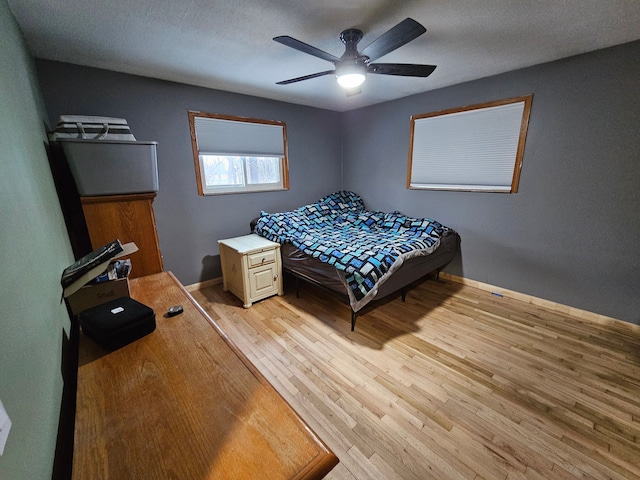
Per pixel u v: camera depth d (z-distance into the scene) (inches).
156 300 54.3
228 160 127.1
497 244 114.3
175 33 68.8
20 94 46.4
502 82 102.0
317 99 133.8
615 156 84.8
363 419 59.5
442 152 124.1
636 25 68.5
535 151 99.0
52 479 24.3
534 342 84.5
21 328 23.3
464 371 73.0
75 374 41.0
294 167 147.4
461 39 75.5
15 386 19.9
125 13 59.5
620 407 61.4
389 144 143.6
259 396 30.8
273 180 144.1
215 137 117.6
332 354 80.4
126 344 40.0
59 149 72.6
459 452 52.4
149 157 70.5
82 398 30.7
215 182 124.6
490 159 110.3
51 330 32.8
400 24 52.6
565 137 92.4
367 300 84.7
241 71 95.0
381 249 94.4
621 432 55.7
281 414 28.4
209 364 36.1
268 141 134.6
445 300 112.0
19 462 18.0
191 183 114.7
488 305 107.6
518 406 62.1
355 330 92.1
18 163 34.6
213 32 68.8
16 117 39.6
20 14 56.6
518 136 101.7
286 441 25.5
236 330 93.0
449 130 120.0
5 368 18.9
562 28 69.9
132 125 97.8
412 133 132.6
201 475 22.8
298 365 76.0
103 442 25.6
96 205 66.7
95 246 68.0
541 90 94.3
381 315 101.3
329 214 146.6
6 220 25.4
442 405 62.7
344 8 60.2
